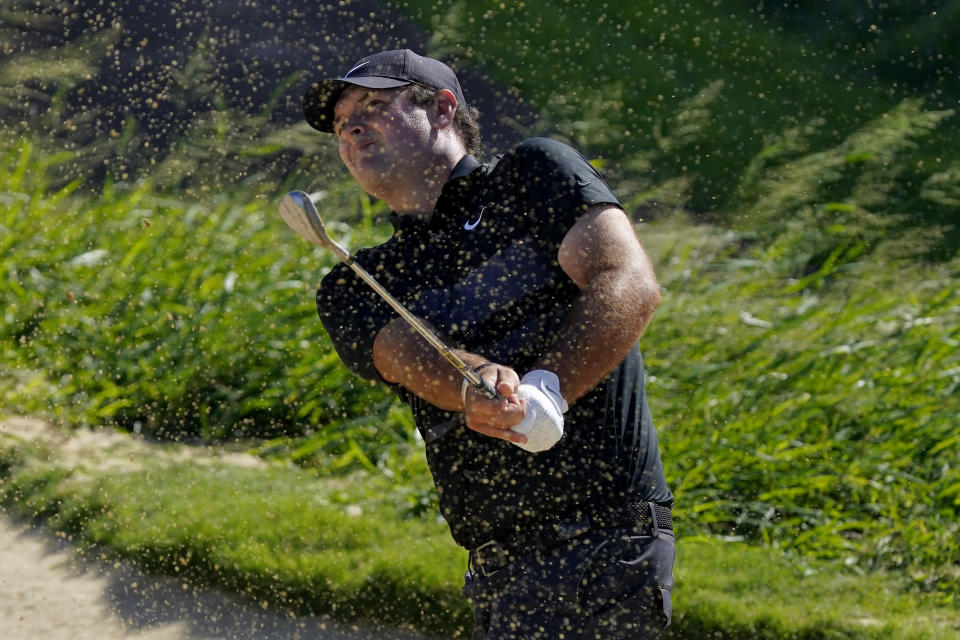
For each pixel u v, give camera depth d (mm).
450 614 14430
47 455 18234
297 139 26688
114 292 22094
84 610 14797
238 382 20750
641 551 9227
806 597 15094
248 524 16031
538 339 9250
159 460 18625
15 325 21438
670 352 20859
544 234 9195
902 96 36844
